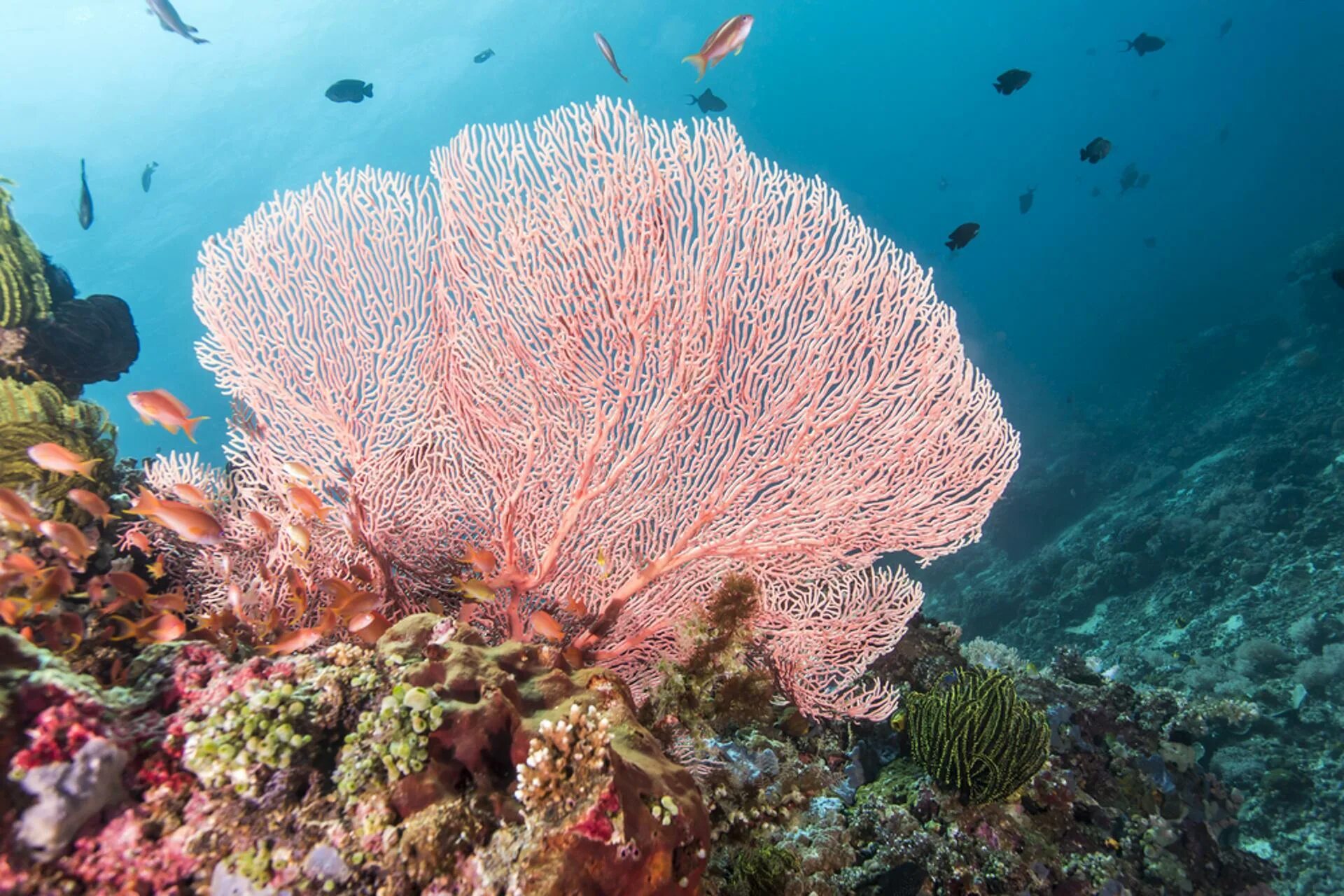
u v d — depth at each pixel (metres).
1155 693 1.16
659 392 0.87
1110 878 0.83
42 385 0.95
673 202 0.84
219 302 0.88
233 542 0.91
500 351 0.86
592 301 0.83
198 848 0.39
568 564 0.93
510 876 0.40
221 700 0.45
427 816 0.42
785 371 0.88
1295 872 1.35
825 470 0.88
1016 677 1.17
